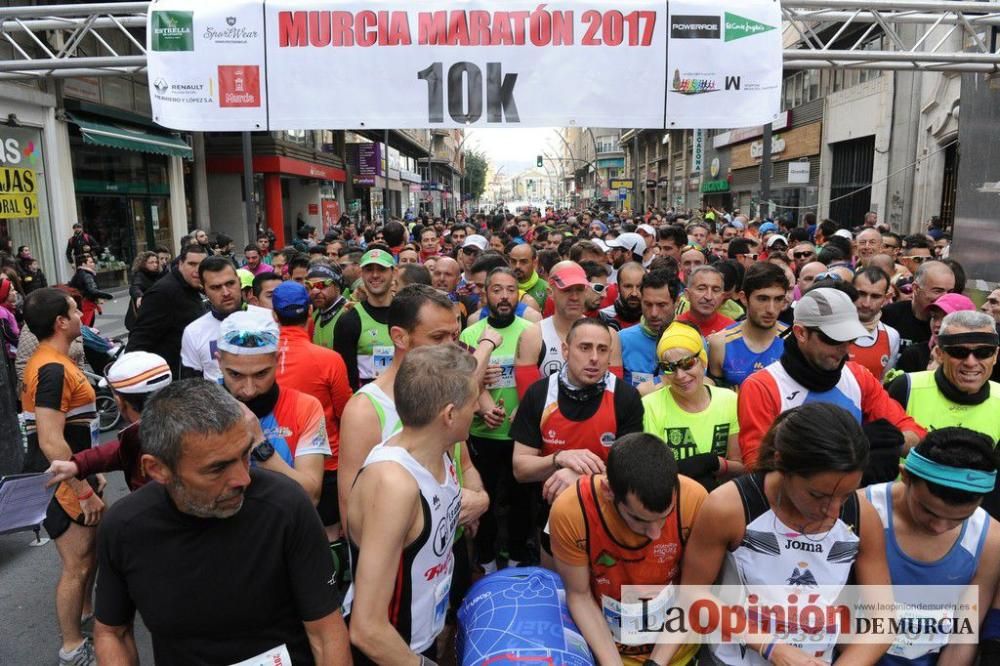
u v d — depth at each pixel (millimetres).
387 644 2029
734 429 3299
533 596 2434
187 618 1851
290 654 1980
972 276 6406
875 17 7004
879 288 4215
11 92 13242
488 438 4246
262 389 2836
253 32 6262
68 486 3314
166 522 1836
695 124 6422
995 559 2203
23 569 4629
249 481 1826
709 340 4129
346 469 2723
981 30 7559
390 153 48625
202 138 23656
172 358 5375
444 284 6359
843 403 3000
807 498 2025
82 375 3719
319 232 34562
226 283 4367
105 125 16656
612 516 2355
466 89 6348
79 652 3438
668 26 6270
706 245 11102
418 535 2170
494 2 6254
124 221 18438
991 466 1965
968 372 3047
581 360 3139
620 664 2352
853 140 21578
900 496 2242
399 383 2199
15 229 13977
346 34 6270
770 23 6301
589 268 6020
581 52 6293
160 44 6277
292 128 6410
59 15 6578
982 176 6316
